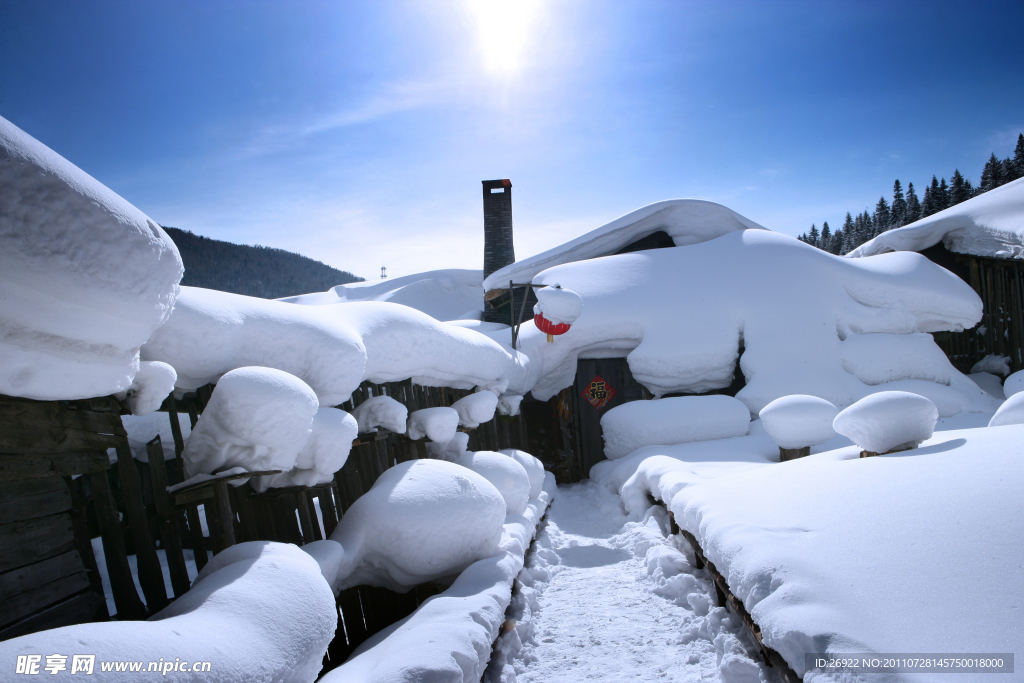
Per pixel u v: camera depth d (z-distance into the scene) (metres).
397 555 3.66
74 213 1.87
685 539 5.23
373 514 3.68
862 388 10.50
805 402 7.71
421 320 5.60
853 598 2.22
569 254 14.35
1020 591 1.88
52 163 1.86
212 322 3.13
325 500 3.94
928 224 14.93
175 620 1.85
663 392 11.48
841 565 2.47
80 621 2.21
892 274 12.17
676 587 4.54
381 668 2.34
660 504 6.92
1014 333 13.73
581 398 12.29
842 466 3.70
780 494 3.64
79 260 1.91
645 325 11.61
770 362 10.93
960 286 12.28
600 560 6.00
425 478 3.97
